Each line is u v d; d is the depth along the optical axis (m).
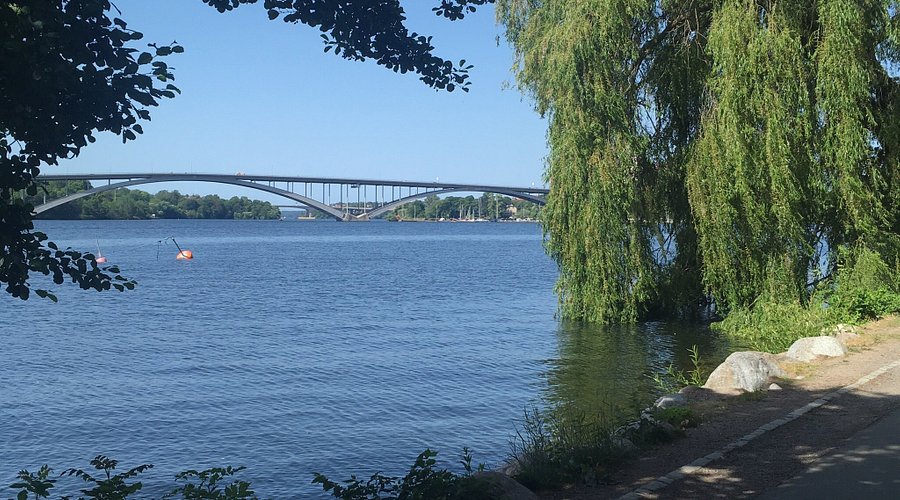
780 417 9.98
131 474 7.44
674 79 25.03
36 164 4.86
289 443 14.28
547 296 42.78
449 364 21.75
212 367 22.03
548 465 8.02
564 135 24.73
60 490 12.10
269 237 161.75
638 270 25.73
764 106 21.61
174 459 13.52
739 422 9.88
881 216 22.41
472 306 37.75
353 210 173.62
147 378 20.53
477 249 111.81
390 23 6.03
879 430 9.01
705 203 23.58
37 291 4.91
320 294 45.06
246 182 150.25
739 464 8.01
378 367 21.58
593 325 26.84
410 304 39.00
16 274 4.80
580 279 26.48
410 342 26.17
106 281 5.14
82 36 4.54
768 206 22.53
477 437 14.30
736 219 23.05
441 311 35.66
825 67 21.42
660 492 7.20
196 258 87.00
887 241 22.84
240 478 12.37
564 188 25.09
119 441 14.67
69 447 14.35
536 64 26.03
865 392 11.31
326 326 30.83
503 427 14.90
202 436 14.90
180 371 21.48
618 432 9.34
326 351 24.62
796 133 21.73
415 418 15.80
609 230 25.12
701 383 16.55
